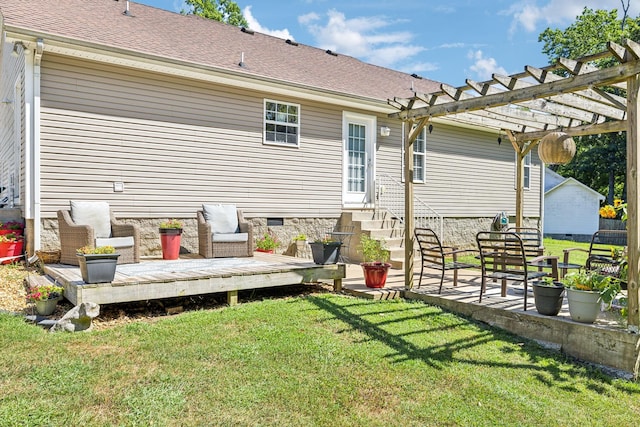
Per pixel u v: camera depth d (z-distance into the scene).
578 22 27.14
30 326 3.99
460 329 4.55
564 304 5.14
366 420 2.71
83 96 6.50
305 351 3.72
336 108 9.32
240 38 10.18
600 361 3.88
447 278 6.95
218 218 7.24
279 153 8.51
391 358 3.69
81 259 4.32
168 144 7.27
